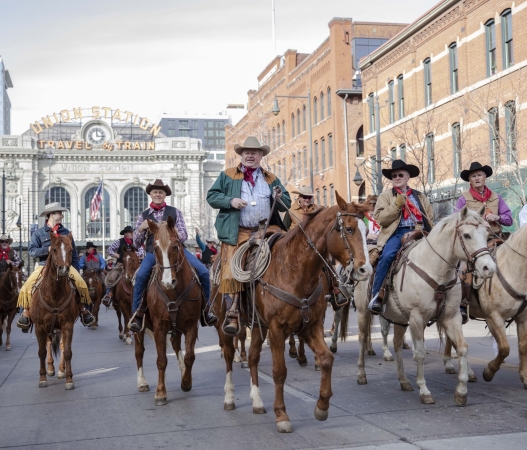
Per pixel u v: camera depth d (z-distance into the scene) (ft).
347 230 21.62
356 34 153.48
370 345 41.47
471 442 21.08
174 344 33.27
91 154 320.50
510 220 32.53
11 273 52.80
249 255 25.25
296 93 177.58
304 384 32.07
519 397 27.43
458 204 32.71
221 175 26.94
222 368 38.70
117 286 54.75
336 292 32.63
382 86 126.93
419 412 25.35
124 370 38.99
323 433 22.75
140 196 329.52
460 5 98.73
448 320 27.22
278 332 23.26
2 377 38.09
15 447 22.52
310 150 124.16
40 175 315.17
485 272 24.90
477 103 90.94
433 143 106.01
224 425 24.41
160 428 24.34
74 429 24.73
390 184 99.96
